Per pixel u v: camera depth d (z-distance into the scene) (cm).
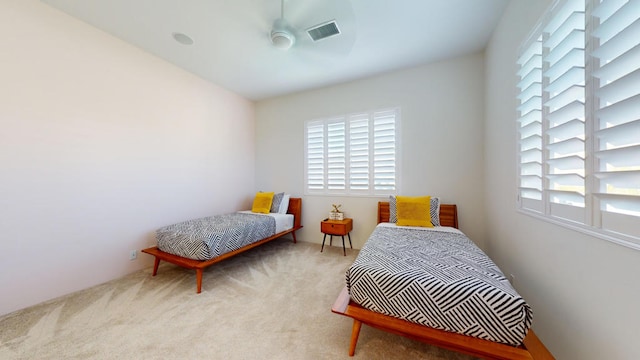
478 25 230
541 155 147
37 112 196
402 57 292
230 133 399
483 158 285
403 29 234
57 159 208
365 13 209
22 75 188
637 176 82
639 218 80
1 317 175
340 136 371
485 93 274
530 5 160
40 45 197
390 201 312
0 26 177
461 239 219
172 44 260
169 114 303
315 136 394
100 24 226
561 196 126
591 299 103
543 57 141
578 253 112
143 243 274
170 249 244
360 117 355
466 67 291
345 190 368
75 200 219
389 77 334
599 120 100
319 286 231
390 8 204
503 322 110
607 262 94
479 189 289
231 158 402
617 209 91
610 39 90
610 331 92
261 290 222
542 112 144
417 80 317
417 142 319
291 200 403
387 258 164
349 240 353
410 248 189
